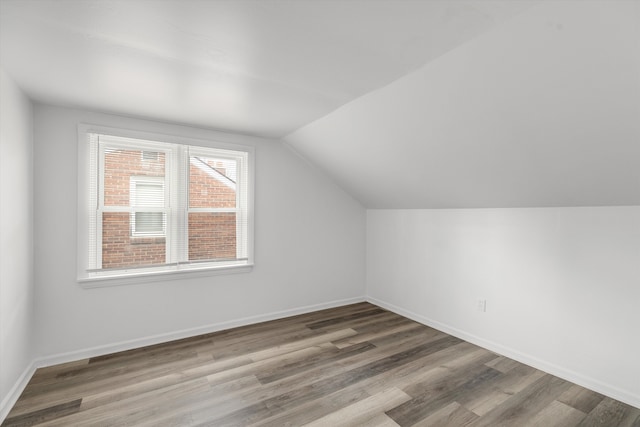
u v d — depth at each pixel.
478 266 2.99
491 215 2.88
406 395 2.13
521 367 2.54
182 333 3.05
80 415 1.90
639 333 2.01
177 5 1.31
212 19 1.42
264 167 3.52
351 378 2.35
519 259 2.66
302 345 2.92
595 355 2.21
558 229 2.41
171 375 2.37
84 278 2.60
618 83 1.41
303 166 3.81
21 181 2.18
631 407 2.01
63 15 1.38
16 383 2.08
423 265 3.56
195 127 3.09
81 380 2.28
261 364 2.55
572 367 2.32
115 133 2.71
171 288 3.00
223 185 3.31
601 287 2.18
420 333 3.25
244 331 3.25
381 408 2.00
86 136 2.61
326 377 2.36
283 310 3.70
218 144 3.21
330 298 4.09
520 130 1.93
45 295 2.47
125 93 2.27
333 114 2.67
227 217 3.33
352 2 1.29
